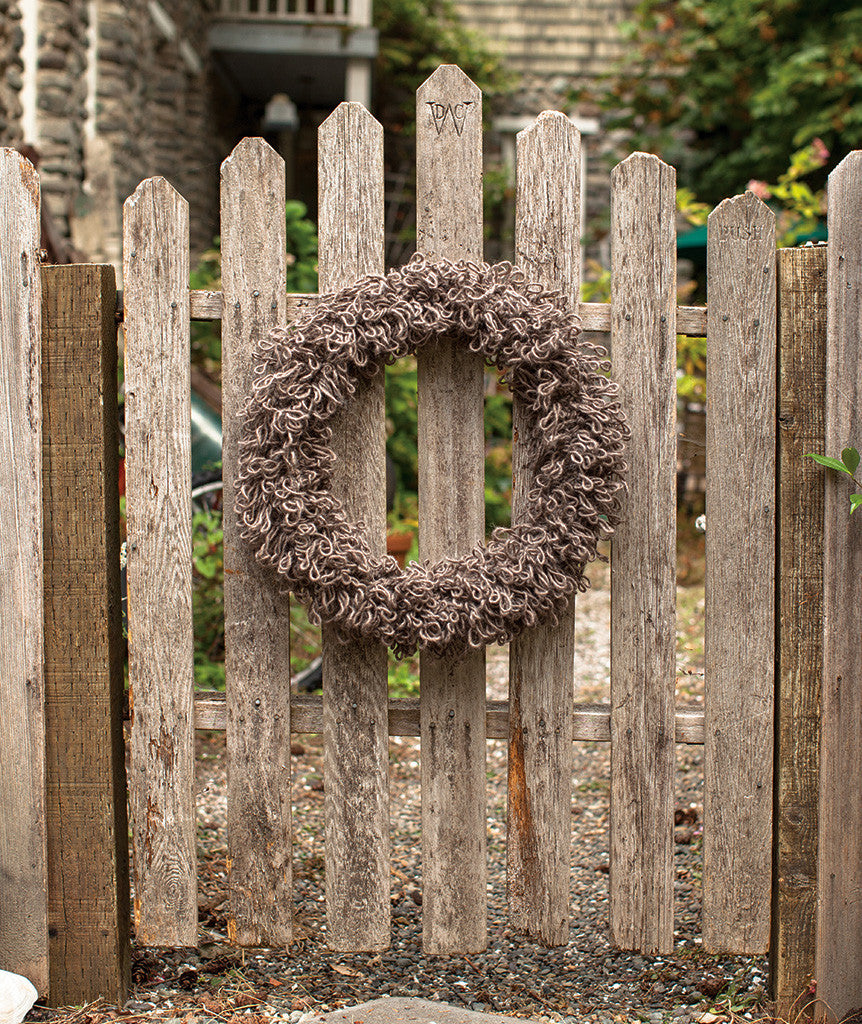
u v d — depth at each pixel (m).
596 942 2.54
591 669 4.78
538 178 2.17
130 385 2.20
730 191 9.32
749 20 8.57
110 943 2.22
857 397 2.13
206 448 4.70
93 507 2.18
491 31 11.35
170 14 8.59
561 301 2.15
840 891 2.19
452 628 2.06
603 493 2.09
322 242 2.18
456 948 2.27
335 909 2.27
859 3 8.09
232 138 11.84
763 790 2.21
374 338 2.08
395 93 11.47
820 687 2.18
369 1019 2.08
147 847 2.25
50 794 2.21
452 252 2.18
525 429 2.20
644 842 2.24
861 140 7.89
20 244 2.15
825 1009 2.19
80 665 2.20
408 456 6.84
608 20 11.27
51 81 6.08
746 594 2.19
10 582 2.19
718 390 2.17
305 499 2.08
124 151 7.02
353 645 2.22
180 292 2.18
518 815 2.26
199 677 3.82
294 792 3.43
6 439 2.18
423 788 2.25
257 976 2.36
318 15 10.27
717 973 2.38
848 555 2.15
